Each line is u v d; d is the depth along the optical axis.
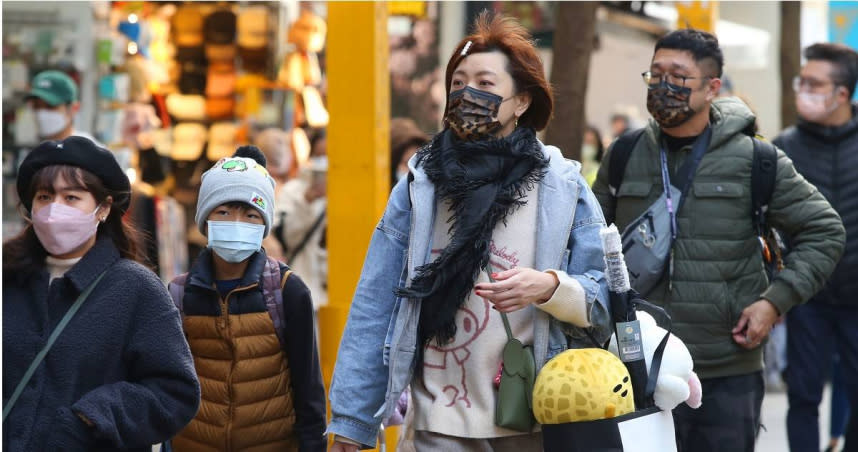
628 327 11.49
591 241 11.63
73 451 10.33
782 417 32.50
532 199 11.57
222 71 32.94
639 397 11.51
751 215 15.78
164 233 27.77
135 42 30.73
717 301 15.54
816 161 21.67
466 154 11.56
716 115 16.08
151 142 31.00
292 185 27.34
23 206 11.27
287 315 13.47
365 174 19.75
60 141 10.99
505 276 10.76
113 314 10.84
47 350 10.61
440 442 11.49
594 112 48.22
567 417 10.92
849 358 21.30
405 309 11.48
